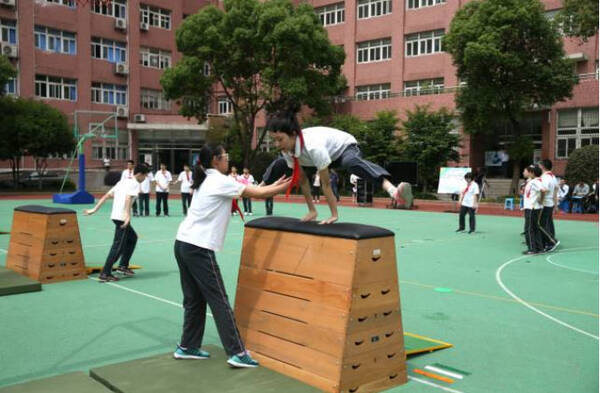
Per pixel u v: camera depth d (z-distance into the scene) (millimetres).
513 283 7633
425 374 4160
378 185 4180
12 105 29672
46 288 7047
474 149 31281
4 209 20188
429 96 31156
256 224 4410
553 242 10836
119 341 4891
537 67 24188
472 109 26250
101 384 3830
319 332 3773
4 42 31828
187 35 28109
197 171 4109
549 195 10828
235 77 30234
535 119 30109
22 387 3746
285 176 4453
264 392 3643
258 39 27891
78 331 5176
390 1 34156
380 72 34688
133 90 37688
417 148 26797
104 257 9664
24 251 7680
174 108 40219
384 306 3854
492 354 4629
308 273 3898
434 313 5973
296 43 27562
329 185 4188
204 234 4039
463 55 25047
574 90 27578
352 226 3953
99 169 36156
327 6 37094
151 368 4070
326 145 4262
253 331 4309
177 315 5773
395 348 3936
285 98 28750
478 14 24625
